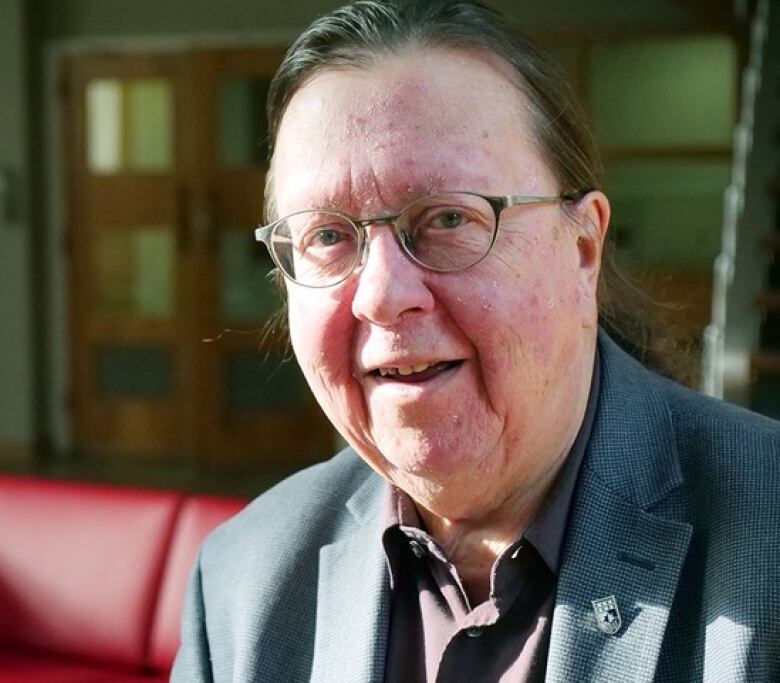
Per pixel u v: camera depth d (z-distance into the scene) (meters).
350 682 0.90
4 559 2.38
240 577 1.03
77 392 6.14
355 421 0.82
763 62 4.02
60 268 6.08
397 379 0.78
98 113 5.95
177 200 5.88
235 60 5.72
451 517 0.84
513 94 0.78
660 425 0.89
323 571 0.98
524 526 0.86
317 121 0.78
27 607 2.35
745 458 0.85
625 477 0.86
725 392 3.42
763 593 0.76
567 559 0.82
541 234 0.77
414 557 0.91
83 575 2.30
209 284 5.88
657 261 5.27
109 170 5.97
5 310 6.02
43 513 2.39
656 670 0.78
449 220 0.75
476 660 0.84
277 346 1.10
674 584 0.80
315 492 1.06
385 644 0.90
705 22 5.08
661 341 1.07
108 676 2.22
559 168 0.80
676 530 0.82
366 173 0.75
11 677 2.21
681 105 5.20
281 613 0.99
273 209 0.91
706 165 5.19
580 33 5.27
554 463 0.85
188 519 2.24
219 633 1.02
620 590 0.81
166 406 6.01
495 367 0.76
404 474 0.81
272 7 5.58
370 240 0.76
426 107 0.75
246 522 1.08
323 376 0.81
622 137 5.29
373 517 0.99
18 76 5.85
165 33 5.74
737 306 3.64
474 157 0.75
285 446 5.87
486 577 0.88
